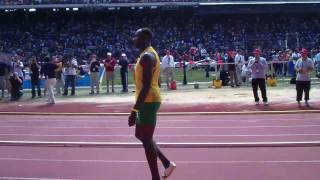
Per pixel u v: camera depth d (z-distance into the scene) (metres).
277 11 55.16
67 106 16.62
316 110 13.81
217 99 17.44
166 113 14.00
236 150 8.30
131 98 18.72
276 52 43.53
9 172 6.92
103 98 19.09
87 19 57.69
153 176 5.66
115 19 57.69
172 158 7.70
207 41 54.12
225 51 52.50
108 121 12.97
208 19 57.12
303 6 55.00
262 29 55.91
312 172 6.62
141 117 5.50
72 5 52.22
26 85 26.11
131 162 7.42
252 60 15.55
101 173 6.74
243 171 6.75
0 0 52.06
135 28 56.56
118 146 7.52
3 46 52.94
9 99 20.11
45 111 15.43
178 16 57.34
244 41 54.00
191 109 14.84
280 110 14.09
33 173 6.83
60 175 6.67
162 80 24.67
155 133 10.65
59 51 52.06
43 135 10.74
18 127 12.16
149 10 56.12
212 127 11.41
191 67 33.28
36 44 53.56
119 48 52.28
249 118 12.89
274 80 22.70
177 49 52.59
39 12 56.62
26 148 8.84
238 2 52.78
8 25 56.50
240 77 23.23
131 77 32.34
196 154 8.00
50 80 17.52
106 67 21.80
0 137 10.53
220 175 6.52
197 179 6.31
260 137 9.80
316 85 22.75
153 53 5.46
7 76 20.81
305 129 10.74
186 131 10.88
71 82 21.23
